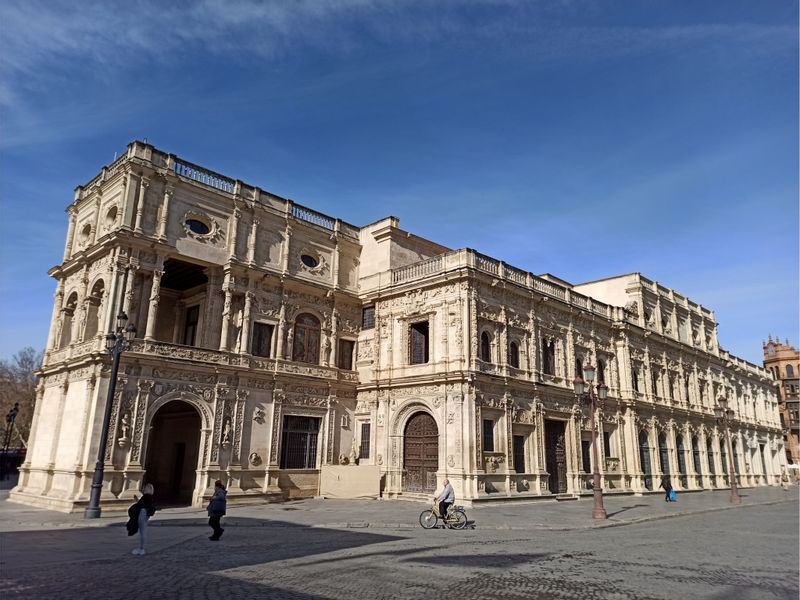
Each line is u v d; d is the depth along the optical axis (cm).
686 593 1130
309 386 3566
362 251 4112
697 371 5853
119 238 2834
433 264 3606
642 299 5119
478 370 3291
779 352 9844
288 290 3588
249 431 3216
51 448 2939
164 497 3491
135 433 2738
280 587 1136
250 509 2827
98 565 1362
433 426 3394
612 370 4538
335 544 1767
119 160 3116
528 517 2611
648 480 4603
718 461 5762
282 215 3628
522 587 1168
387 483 3462
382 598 1059
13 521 2219
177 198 3138
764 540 1997
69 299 3341
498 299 3588
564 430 3925
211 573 1277
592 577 1282
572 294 4275
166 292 3659
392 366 3672
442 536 2000
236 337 3303
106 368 2719
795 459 9300
